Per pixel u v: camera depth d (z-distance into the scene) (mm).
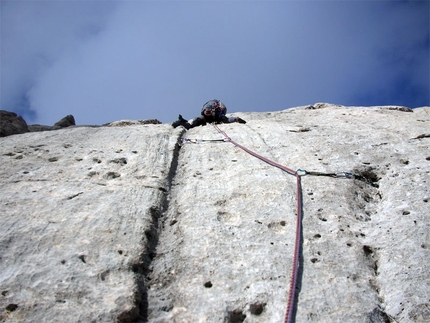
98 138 7148
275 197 4996
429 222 4441
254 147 6762
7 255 3896
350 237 4336
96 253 3965
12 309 3357
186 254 4086
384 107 10008
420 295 3559
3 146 6609
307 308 3459
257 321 3412
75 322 3258
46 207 4688
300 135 7293
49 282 3600
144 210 4691
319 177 5520
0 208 4629
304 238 4277
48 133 7449
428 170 5594
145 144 6789
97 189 5145
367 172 5770
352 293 3615
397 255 4066
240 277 3775
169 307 3553
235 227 4480
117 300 3461
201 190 5293
